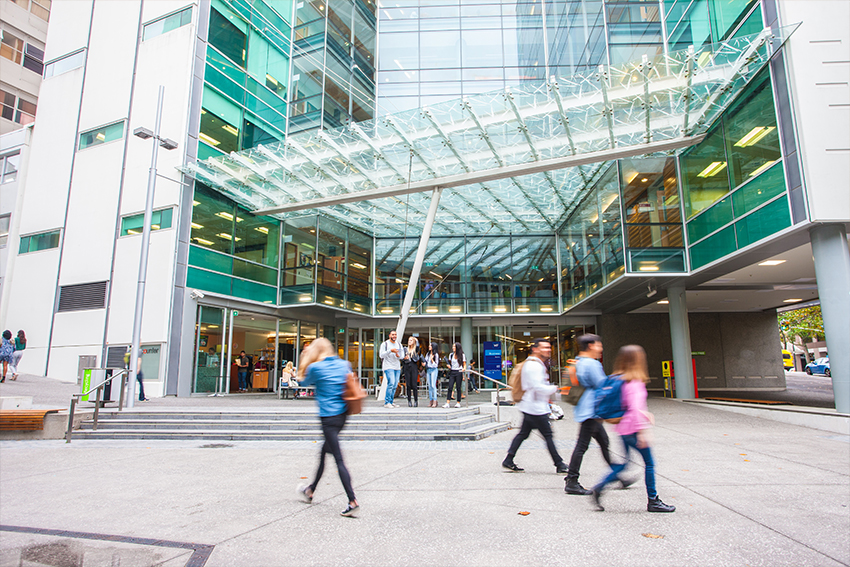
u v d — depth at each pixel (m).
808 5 11.23
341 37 23.53
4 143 22.88
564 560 3.41
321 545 3.74
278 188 17.91
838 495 5.11
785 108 11.28
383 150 14.97
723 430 10.30
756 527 4.08
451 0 26.50
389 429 9.72
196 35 18.38
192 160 17.69
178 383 16.50
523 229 24.17
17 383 15.94
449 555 3.52
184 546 3.74
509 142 14.44
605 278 18.05
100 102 19.88
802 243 12.30
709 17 14.30
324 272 21.39
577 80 12.28
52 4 22.25
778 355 25.05
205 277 17.84
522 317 24.72
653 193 16.44
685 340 17.62
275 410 10.77
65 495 5.25
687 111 12.73
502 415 12.02
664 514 4.43
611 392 4.62
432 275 24.56
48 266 19.50
